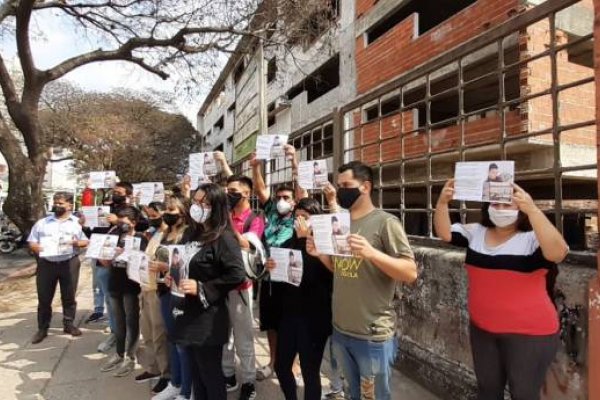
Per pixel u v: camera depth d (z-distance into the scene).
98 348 4.90
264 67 9.77
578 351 2.48
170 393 3.58
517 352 2.11
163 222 3.85
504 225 2.17
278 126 19.78
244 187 3.88
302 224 2.99
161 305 3.45
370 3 12.47
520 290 2.14
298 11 9.69
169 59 10.70
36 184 10.39
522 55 6.85
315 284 3.00
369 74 12.38
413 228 9.30
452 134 8.88
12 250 13.26
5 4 9.10
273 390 3.86
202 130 45.66
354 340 2.53
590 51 7.95
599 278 2.29
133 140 26.64
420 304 3.93
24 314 6.47
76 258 5.53
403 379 3.98
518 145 6.88
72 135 23.45
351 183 2.60
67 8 10.14
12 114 10.09
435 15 11.78
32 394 3.83
